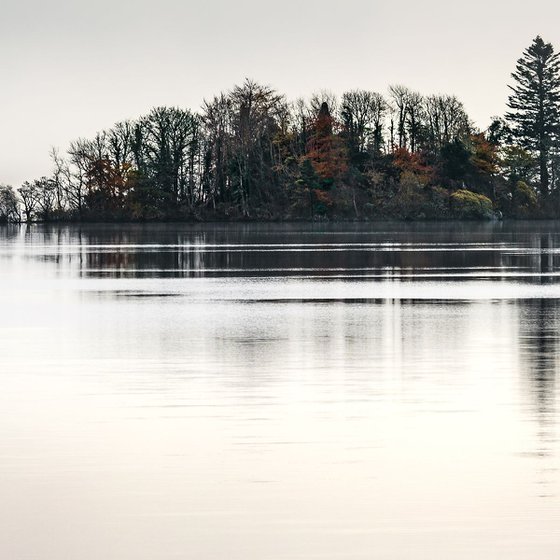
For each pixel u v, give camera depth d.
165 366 71.69
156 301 121.94
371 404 58.22
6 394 61.62
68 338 87.62
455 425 52.91
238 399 59.75
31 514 39.88
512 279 152.88
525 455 47.03
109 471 44.91
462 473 44.47
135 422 53.88
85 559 35.84
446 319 100.50
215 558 35.94
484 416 54.94
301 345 82.19
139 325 96.94
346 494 41.91
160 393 61.66
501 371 68.88
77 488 42.72
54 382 65.69
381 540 37.41
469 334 88.69
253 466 45.62
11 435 51.03
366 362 73.06
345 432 51.53
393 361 73.50
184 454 47.50
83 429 52.28
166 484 43.16
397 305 114.88
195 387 63.59
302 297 125.44
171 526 38.72
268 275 164.62
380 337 86.88
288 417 54.94
